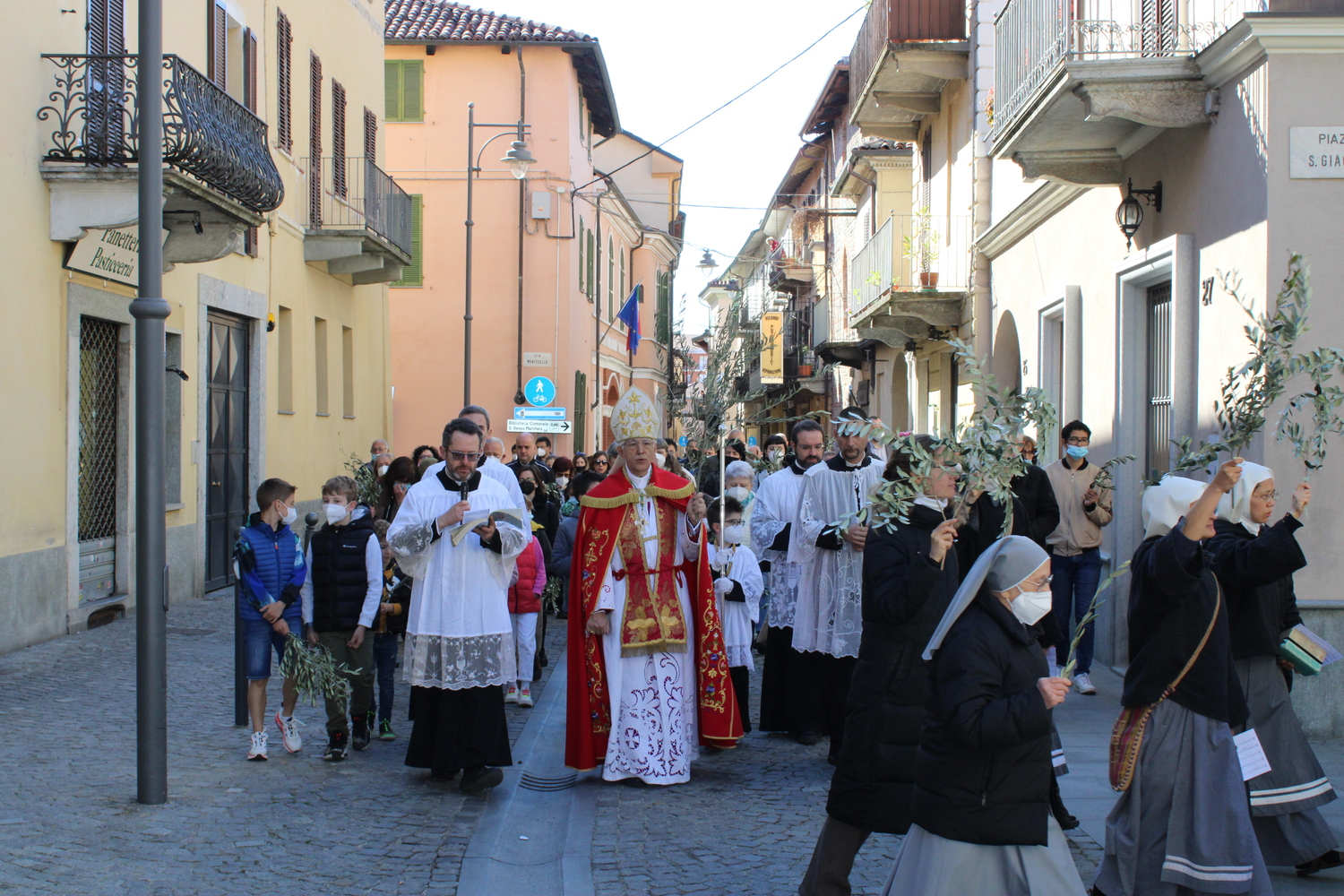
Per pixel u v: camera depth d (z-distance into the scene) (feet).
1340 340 25.43
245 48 51.57
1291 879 17.11
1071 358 38.91
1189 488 15.44
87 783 21.45
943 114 59.52
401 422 94.07
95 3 38.96
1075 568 31.19
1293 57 25.50
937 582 16.05
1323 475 25.48
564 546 31.45
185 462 45.55
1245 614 17.08
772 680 27.76
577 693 23.36
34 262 35.27
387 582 26.35
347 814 20.39
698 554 23.97
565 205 94.63
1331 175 25.45
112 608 39.58
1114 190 35.12
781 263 112.68
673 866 18.03
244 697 26.61
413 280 94.17
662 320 34.45
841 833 15.75
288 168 57.11
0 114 33.58
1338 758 24.23
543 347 94.38
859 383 91.35
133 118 36.65
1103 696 30.55
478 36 93.40
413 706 22.71
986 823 12.23
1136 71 28.12
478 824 20.22
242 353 52.70
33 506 35.09
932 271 60.95
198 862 17.58
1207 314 28.50
